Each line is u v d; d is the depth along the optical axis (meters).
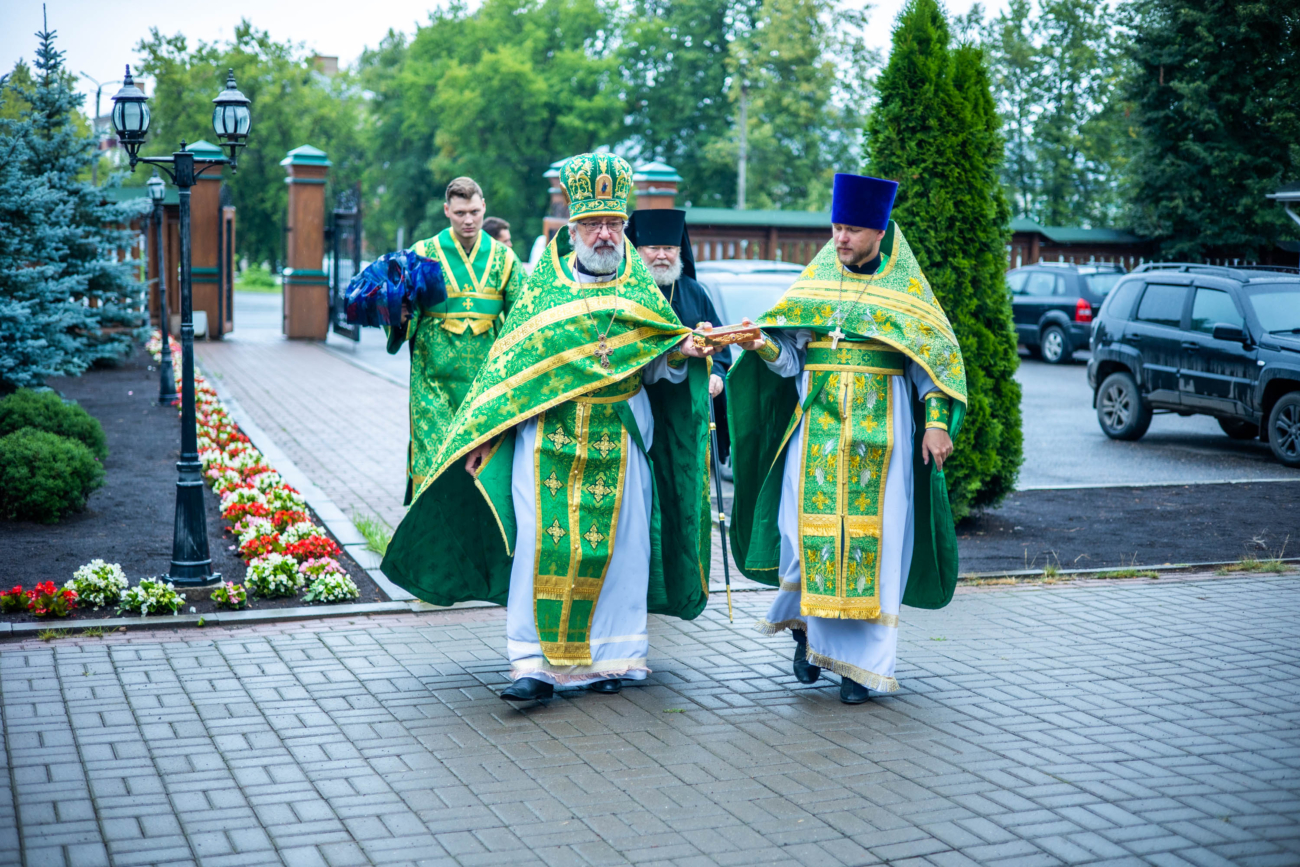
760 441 5.53
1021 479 11.05
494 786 4.24
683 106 47.59
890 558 5.06
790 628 5.47
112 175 17.94
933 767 4.41
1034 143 37.75
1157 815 3.99
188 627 6.20
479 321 6.77
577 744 4.65
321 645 5.92
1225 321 12.52
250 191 60.34
